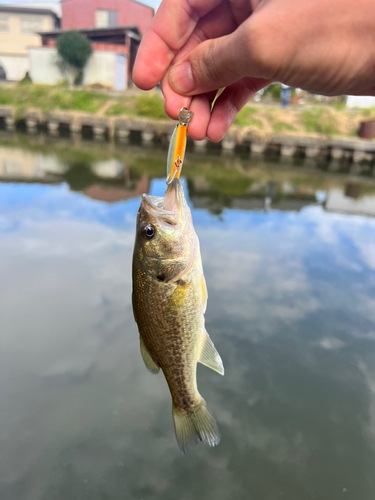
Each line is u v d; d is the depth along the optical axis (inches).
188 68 7.0
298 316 23.5
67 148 84.3
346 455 15.2
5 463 14.3
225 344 20.8
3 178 55.1
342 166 83.0
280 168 76.1
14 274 26.8
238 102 8.9
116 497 13.4
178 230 7.9
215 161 78.4
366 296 26.1
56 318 22.2
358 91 5.8
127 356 19.7
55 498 13.3
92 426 15.8
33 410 16.3
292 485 14.0
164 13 7.7
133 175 62.2
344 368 19.5
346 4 5.0
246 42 5.6
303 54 5.4
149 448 15.2
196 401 8.4
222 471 14.5
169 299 8.0
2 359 18.8
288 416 16.8
